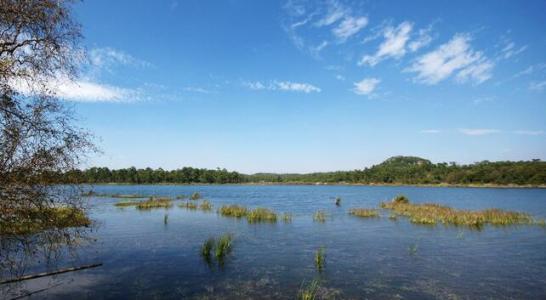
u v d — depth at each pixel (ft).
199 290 44.65
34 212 33.81
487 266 57.16
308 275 51.57
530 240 79.56
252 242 76.18
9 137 31.68
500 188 438.40
